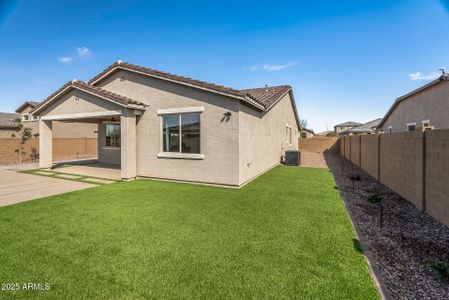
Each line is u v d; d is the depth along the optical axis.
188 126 9.62
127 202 6.70
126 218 5.39
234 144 8.72
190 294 2.82
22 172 12.30
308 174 11.98
